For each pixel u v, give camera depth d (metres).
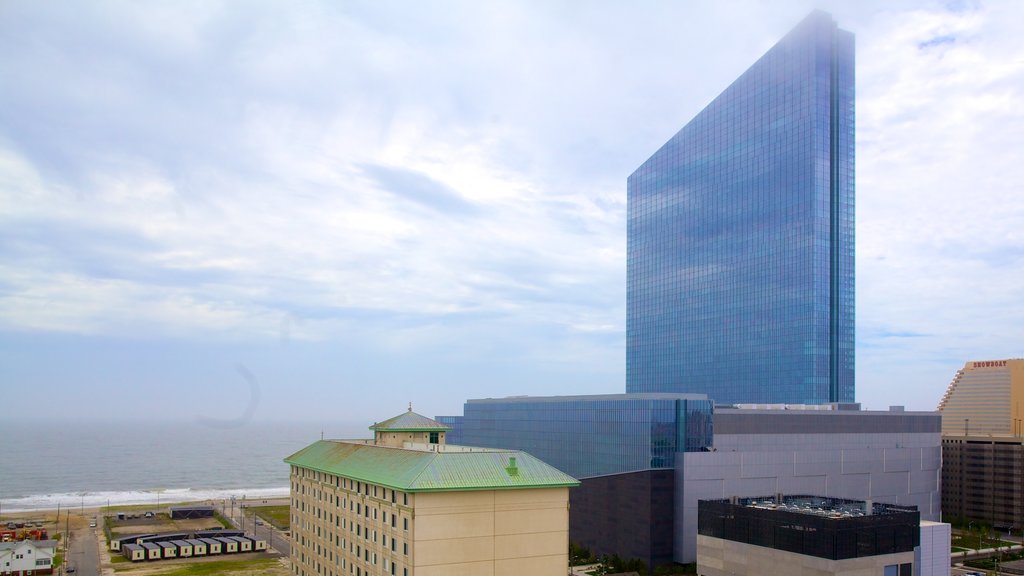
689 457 162.62
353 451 130.25
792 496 144.00
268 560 182.25
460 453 105.69
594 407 187.62
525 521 101.62
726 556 134.50
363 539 113.25
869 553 118.56
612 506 171.62
